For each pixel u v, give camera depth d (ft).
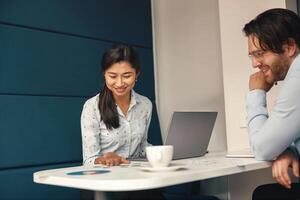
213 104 7.72
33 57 6.06
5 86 5.65
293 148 3.60
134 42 8.04
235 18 6.48
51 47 6.35
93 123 4.95
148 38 8.43
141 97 5.68
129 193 3.51
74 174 3.04
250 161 3.59
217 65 7.68
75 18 6.80
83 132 4.95
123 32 7.78
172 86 8.47
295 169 3.41
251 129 3.74
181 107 8.29
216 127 7.59
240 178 5.91
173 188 6.48
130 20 7.99
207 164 3.44
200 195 6.07
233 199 5.98
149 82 8.31
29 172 5.72
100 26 7.27
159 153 3.05
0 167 5.42
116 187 2.46
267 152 3.47
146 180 2.47
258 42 3.75
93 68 7.03
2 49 5.65
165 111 8.57
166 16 8.61
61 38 6.53
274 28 3.63
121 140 5.17
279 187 4.10
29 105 5.89
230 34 6.53
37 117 5.98
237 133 6.35
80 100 6.71
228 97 6.49
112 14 7.56
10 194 5.43
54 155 6.14
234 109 6.40
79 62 6.79
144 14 8.39
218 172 3.03
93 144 4.87
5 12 5.74
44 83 6.19
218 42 7.68
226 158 4.16
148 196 3.62
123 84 4.86
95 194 3.06
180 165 3.37
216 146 7.54
